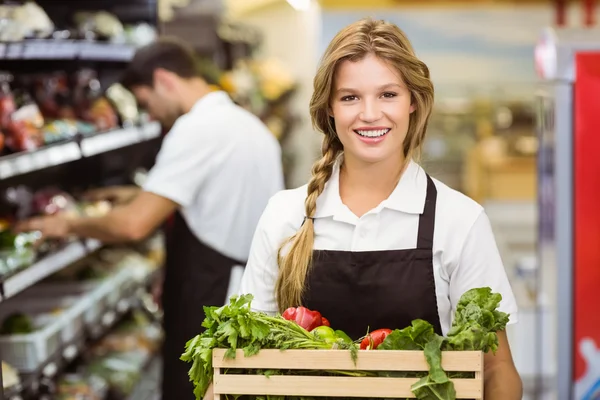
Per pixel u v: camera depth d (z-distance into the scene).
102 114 4.55
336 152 2.16
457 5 8.09
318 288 2.09
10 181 4.17
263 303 2.20
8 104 3.49
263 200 3.87
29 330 3.46
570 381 3.52
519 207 8.48
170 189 3.72
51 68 4.38
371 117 1.96
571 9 8.31
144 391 4.73
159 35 5.05
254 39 8.79
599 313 3.47
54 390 3.90
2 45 3.13
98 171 5.37
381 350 1.71
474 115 8.54
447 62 8.51
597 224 3.46
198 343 1.81
